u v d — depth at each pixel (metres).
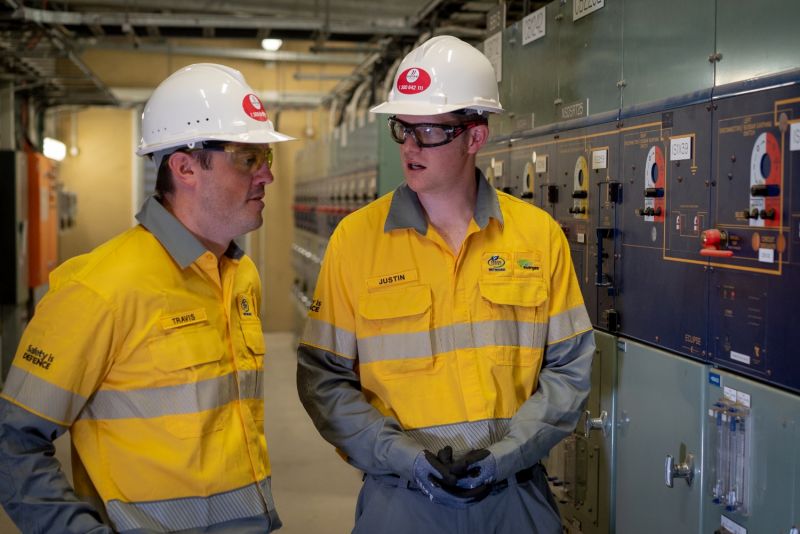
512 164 3.36
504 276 1.98
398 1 5.41
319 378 1.97
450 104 1.93
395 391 1.94
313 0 5.56
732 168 1.93
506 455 1.82
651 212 2.29
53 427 1.53
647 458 2.35
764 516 1.84
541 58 3.08
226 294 1.75
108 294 1.55
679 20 2.16
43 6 5.66
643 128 2.34
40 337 1.55
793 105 1.71
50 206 7.70
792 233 1.73
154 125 1.73
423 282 1.96
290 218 10.05
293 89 9.80
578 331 2.05
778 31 1.77
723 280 1.98
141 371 1.59
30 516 1.52
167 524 1.59
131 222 9.69
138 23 5.33
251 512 1.68
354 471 4.96
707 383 2.06
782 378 1.77
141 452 1.59
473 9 5.20
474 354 1.95
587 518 2.73
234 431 1.68
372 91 6.40
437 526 1.91
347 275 2.00
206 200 1.69
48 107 8.63
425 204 2.02
